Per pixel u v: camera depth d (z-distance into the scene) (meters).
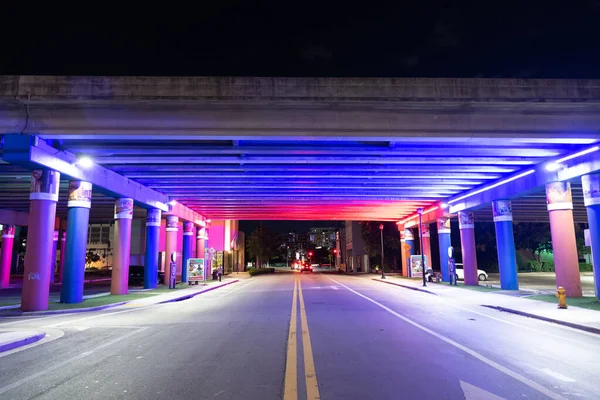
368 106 14.65
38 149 14.98
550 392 5.64
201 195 30.11
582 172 16.92
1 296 23.11
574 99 14.45
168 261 32.84
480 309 15.62
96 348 8.71
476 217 40.56
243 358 7.66
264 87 14.28
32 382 6.20
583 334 10.18
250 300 19.94
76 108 14.45
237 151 17.22
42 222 15.95
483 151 17.50
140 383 6.11
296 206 35.38
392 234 59.69
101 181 20.14
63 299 18.00
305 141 16.70
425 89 14.42
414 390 5.70
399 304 17.41
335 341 9.23
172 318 13.61
